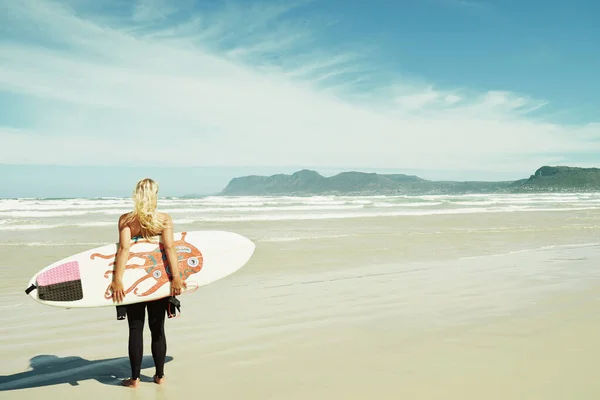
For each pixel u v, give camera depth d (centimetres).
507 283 765
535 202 4338
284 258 1036
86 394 344
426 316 560
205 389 349
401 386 346
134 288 347
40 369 400
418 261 1020
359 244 1275
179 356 426
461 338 466
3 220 1909
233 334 495
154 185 357
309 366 395
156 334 360
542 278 808
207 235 427
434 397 325
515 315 555
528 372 369
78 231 1520
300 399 327
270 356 423
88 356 436
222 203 3644
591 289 707
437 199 5141
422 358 409
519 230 1692
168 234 356
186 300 657
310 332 500
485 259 1048
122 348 460
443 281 791
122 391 348
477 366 385
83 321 560
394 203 3953
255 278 823
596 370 372
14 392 348
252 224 1820
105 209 2722
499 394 328
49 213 2344
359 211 2761
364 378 364
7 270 883
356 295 687
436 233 1571
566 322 521
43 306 632
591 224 1953
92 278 360
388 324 526
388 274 864
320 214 2430
